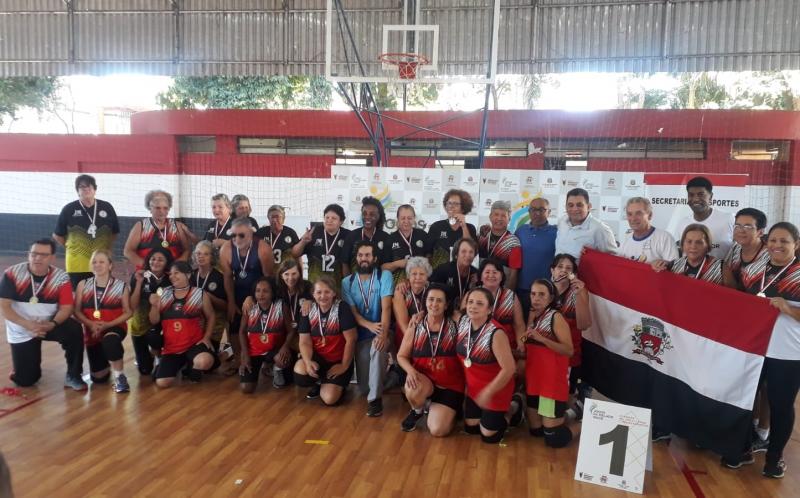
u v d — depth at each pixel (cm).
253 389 500
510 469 359
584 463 346
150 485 331
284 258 596
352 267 527
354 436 406
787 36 845
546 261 495
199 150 1273
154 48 1009
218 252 585
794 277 345
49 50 1029
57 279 492
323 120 1188
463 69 933
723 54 864
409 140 1152
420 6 912
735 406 355
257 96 1638
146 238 562
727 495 331
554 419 387
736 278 383
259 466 357
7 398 475
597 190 671
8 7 1027
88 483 332
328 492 326
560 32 905
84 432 406
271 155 1229
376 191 686
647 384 404
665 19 873
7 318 482
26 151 1323
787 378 343
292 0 967
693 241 386
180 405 463
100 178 1301
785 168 1055
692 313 375
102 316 500
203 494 321
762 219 370
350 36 858
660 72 887
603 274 431
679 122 1072
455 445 395
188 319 508
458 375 416
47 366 567
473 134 1123
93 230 596
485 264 434
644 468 335
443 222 555
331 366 473
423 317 420
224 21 989
